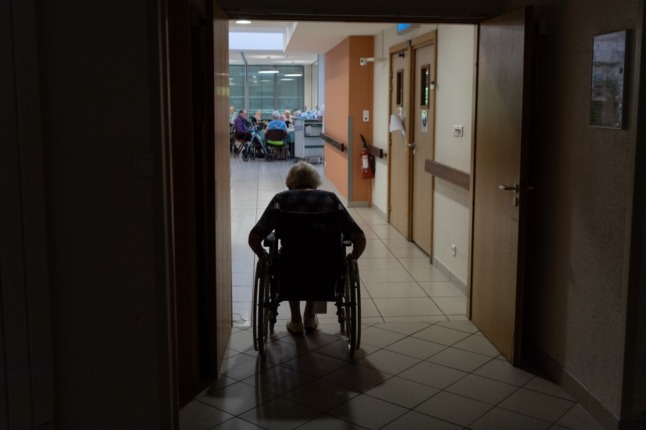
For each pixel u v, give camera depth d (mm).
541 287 3768
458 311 4797
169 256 2539
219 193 3676
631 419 2918
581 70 3240
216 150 3521
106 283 2461
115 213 2432
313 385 3518
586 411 3205
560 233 3512
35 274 2385
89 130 2383
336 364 3809
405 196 7238
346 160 9445
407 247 6867
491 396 3381
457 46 5266
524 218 3615
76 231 2420
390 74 7820
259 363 3824
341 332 4148
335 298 3799
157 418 2562
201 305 3662
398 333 4332
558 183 3529
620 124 2846
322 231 3664
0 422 2387
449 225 5605
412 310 4824
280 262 3748
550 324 3646
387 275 5781
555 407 3256
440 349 4043
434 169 5859
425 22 4219
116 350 2498
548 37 3619
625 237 2842
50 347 2451
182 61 3234
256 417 3148
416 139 6816
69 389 2490
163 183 2443
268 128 15695
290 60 19875
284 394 3406
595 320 3135
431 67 6094
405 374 3660
